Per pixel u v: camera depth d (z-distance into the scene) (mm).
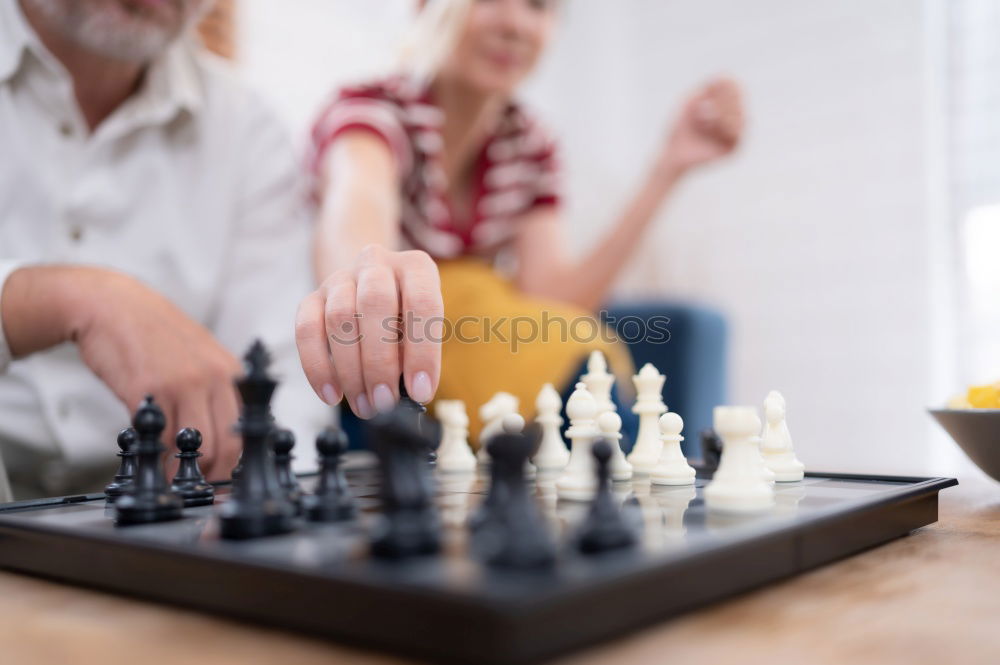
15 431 1561
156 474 704
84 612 555
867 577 629
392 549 511
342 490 701
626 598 465
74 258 1676
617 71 4051
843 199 3514
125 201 1753
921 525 844
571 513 756
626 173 4012
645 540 560
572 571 460
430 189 2260
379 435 536
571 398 939
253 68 2842
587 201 3842
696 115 2527
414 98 2262
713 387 2547
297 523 675
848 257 3502
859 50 3473
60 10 1564
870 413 3447
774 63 3680
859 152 3475
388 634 438
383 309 866
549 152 2699
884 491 848
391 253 958
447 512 753
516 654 395
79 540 630
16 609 565
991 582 613
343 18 3098
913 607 543
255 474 623
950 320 3271
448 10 2287
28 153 1634
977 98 3199
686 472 990
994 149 3170
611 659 436
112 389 1134
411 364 875
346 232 1741
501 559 471
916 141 3338
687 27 3895
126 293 1162
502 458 537
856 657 441
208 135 1894
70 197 1672
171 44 1743
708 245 3820
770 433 1009
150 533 629
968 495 1146
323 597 470
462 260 2430
